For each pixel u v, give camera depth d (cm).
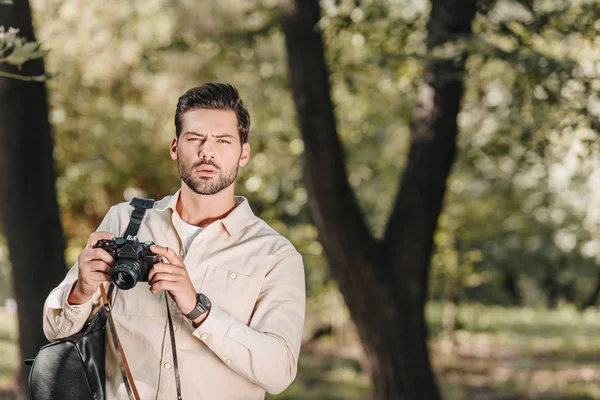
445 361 1847
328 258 818
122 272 240
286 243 278
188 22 1169
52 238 678
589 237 2030
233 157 267
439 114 820
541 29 781
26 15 589
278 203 1369
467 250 1911
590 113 753
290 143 1338
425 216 825
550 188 1730
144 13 1145
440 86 772
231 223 271
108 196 1454
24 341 682
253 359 255
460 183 1736
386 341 812
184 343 262
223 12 1170
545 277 2461
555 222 1967
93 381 268
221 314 254
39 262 671
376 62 762
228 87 269
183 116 266
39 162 665
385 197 1639
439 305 2714
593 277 2469
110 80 1280
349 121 1361
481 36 730
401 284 816
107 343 274
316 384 1495
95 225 1483
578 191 1717
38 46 364
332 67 967
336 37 910
